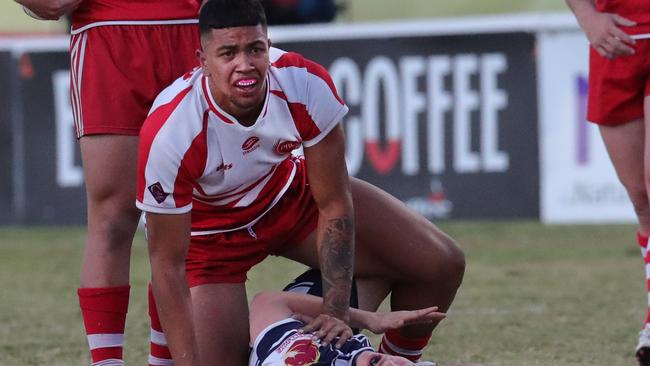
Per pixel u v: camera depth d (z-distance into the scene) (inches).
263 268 1082.1
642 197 718.5
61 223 1406.3
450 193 1357.0
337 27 1369.3
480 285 980.6
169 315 554.9
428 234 617.3
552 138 1339.8
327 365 510.9
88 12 620.4
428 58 1353.3
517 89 1342.3
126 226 612.1
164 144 530.9
